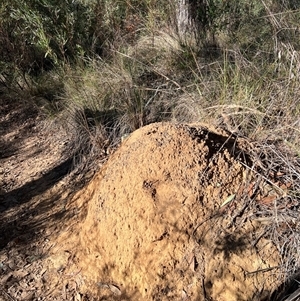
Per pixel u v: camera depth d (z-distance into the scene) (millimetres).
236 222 1208
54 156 2004
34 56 2623
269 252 1160
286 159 1304
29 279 1402
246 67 1755
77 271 1369
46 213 1654
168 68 2127
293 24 1896
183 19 2334
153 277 1213
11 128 2318
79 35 2396
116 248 1289
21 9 2285
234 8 2369
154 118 1908
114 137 1915
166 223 1226
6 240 1582
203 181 1256
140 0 2574
